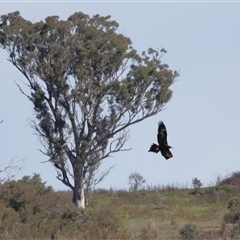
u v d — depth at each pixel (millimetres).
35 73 174625
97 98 175375
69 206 120000
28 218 111000
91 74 174125
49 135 174750
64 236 105938
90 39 175750
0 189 119375
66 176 174500
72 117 175375
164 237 115375
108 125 173625
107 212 119188
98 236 107250
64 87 173250
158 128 51781
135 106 177000
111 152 176625
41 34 177125
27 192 119375
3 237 101562
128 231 116188
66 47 176500
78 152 172000
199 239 109375
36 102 173875
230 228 120062
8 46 177000
